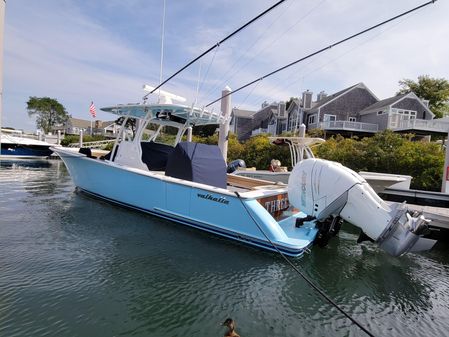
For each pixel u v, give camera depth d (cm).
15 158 2098
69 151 745
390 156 1331
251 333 259
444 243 634
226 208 465
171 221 544
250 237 442
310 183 448
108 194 665
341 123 2464
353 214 425
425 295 353
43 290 303
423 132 2308
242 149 1980
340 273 397
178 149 552
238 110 3972
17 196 771
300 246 402
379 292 353
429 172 1205
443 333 277
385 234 407
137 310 280
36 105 6600
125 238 468
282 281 358
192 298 309
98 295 301
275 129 3369
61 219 554
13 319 254
